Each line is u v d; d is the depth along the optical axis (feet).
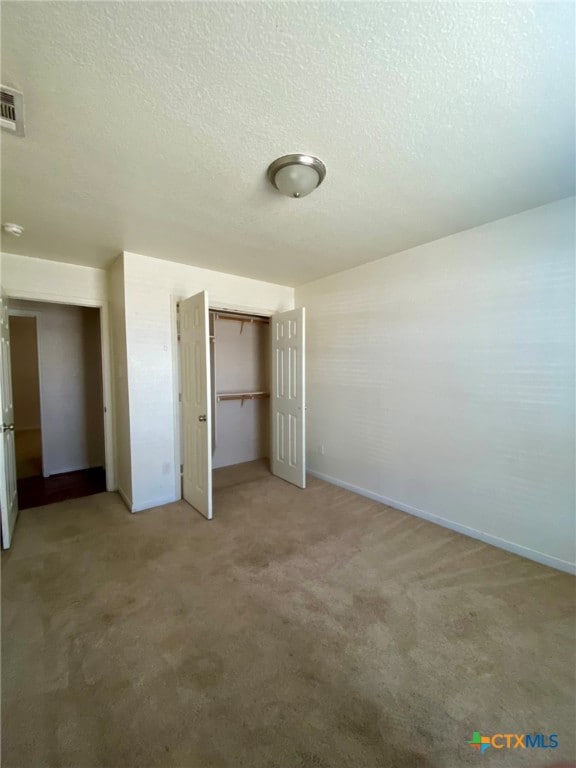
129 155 5.10
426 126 4.54
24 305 12.79
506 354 7.63
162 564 7.22
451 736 3.88
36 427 22.13
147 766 3.57
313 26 3.17
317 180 5.54
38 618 5.63
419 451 9.42
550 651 5.02
